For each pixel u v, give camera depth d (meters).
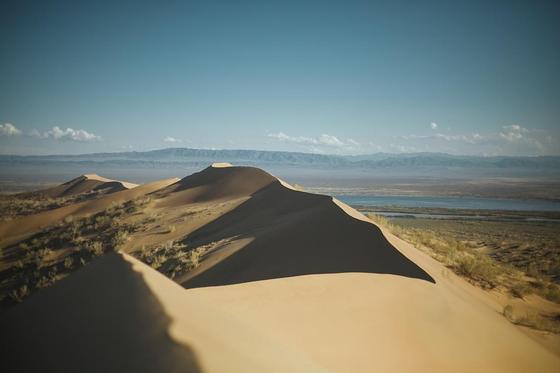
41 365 3.51
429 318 7.80
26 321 4.41
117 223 30.59
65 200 60.66
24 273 23.06
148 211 34.84
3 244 31.00
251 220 25.08
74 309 4.23
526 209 108.12
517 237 46.34
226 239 21.38
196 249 20.34
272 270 13.82
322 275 9.27
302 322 6.39
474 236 46.84
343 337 6.18
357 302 7.74
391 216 81.12
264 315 6.36
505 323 9.77
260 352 3.66
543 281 17.11
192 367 2.76
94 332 3.63
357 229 15.82
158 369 2.78
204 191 40.16
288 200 26.67
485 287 14.24
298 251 15.13
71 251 25.22
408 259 12.56
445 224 64.06
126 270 4.74
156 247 23.33
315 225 17.20
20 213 54.22
